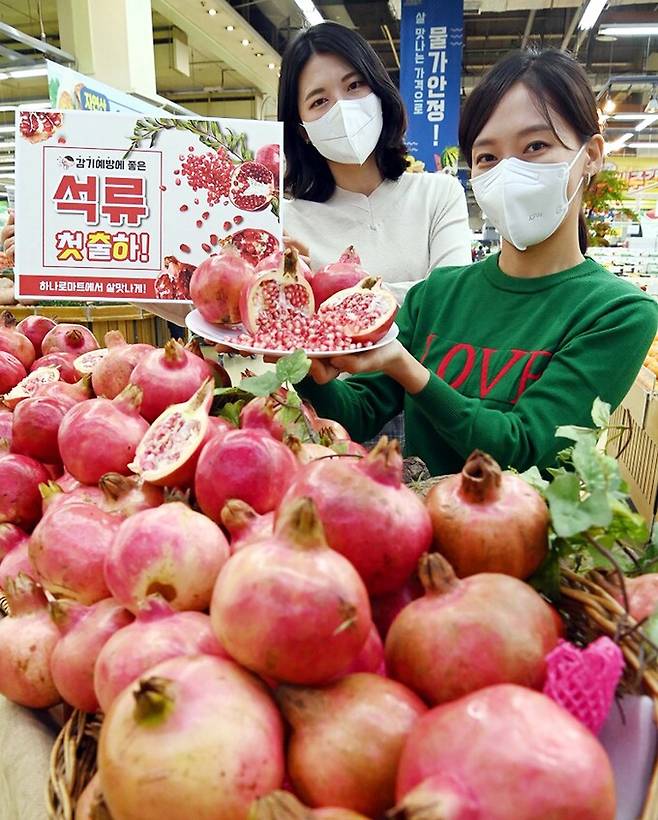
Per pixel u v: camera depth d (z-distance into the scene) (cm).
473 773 45
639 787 58
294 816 44
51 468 117
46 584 82
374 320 112
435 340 158
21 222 145
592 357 127
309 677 54
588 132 136
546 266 146
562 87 131
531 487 74
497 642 57
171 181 147
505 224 138
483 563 69
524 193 135
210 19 909
